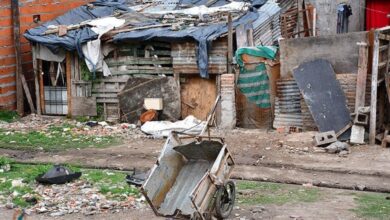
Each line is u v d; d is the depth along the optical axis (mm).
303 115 16797
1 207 10734
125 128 18062
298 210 10547
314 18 22125
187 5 21641
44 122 19047
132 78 18719
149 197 9312
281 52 17188
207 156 10039
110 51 18953
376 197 11430
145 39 18281
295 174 13078
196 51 18000
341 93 16219
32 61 20266
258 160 14242
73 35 19016
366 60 15789
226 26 18312
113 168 13773
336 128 15914
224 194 9781
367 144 15484
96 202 10883
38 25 20719
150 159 14539
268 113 17766
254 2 21266
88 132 17578
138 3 22297
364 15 24891
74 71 19406
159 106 18391
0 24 19438
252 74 17734
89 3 22062
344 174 13070
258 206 10734
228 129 17562
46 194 11398
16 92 20141
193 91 18531
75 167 13797
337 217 10164
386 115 16672
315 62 16672
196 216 9125
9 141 16453
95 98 19391
